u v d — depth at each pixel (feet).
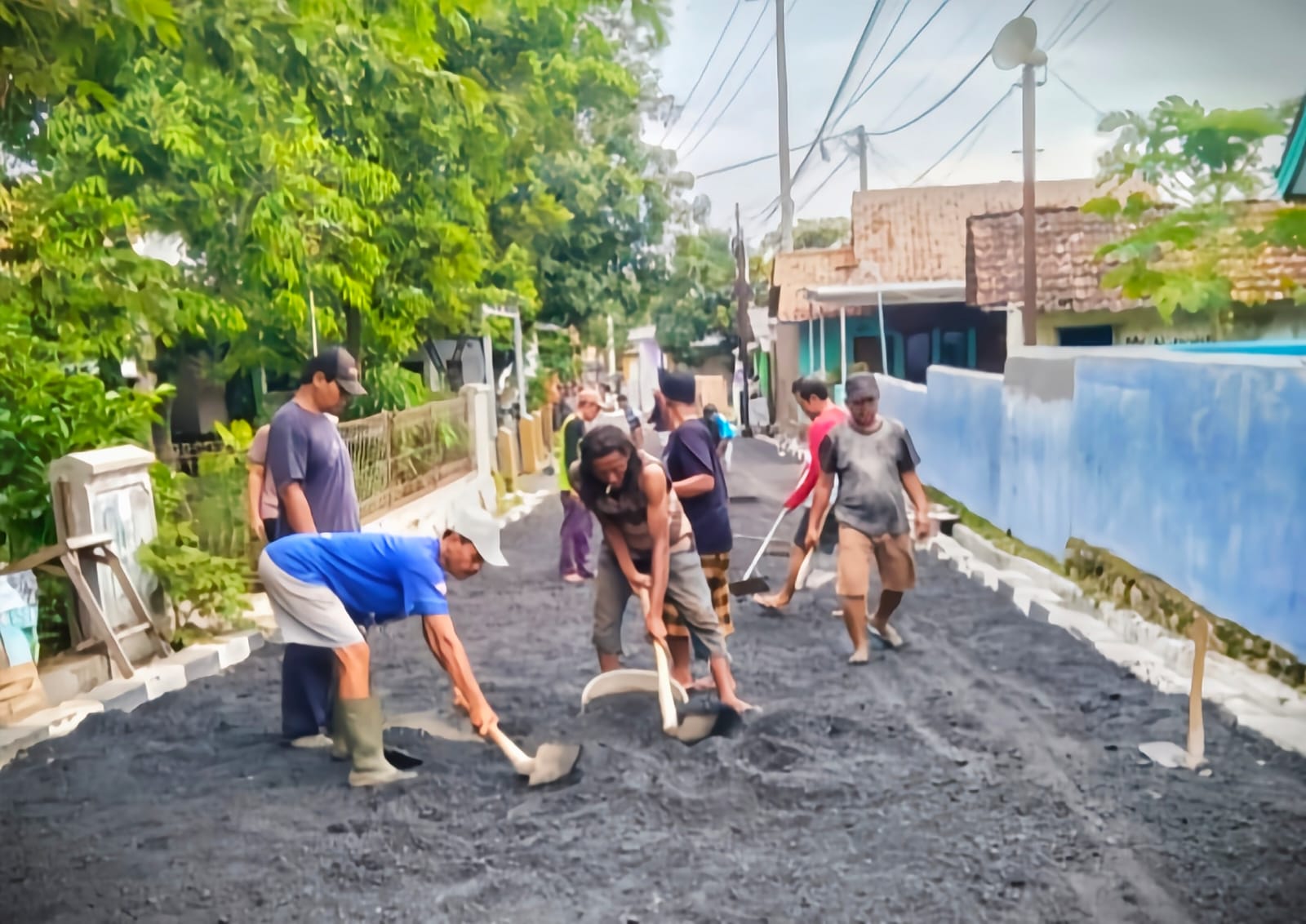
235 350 35.19
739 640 21.13
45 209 25.17
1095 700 16.81
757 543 32.50
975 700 17.01
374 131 31.01
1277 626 17.44
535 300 51.57
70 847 12.62
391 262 36.11
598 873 11.62
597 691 17.13
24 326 23.07
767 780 13.87
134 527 21.07
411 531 34.01
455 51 34.60
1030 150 34.81
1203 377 19.81
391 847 12.41
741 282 72.28
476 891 11.34
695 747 15.11
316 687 16.26
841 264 57.57
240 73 24.30
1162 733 15.21
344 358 17.20
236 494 26.48
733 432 50.55
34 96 20.66
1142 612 21.29
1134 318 38.99
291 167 28.60
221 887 11.59
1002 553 28.58
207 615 22.15
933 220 51.80
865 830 12.43
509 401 65.41
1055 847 11.88
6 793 14.33
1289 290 32.48
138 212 28.76
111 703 18.03
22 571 18.11
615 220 48.47
